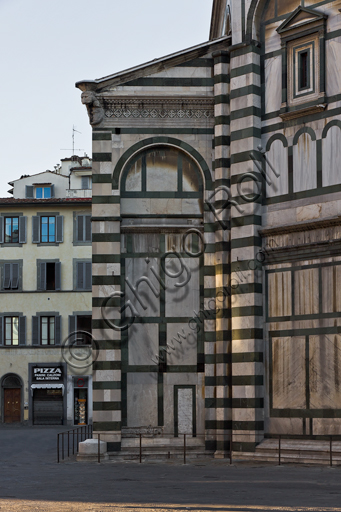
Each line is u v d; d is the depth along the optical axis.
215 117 25.52
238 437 23.45
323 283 22.61
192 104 25.78
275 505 14.02
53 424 53.81
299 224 23.12
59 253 55.47
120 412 24.45
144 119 25.81
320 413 22.23
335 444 21.73
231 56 25.20
